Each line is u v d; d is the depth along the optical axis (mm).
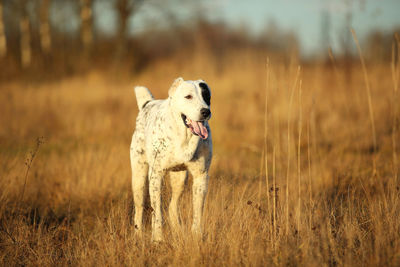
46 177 7941
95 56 34812
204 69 24141
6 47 36125
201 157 5570
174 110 5480
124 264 4762
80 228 6270
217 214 5461
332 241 4676
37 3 35531
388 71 13922
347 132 11195
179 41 34688
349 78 13820
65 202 7219
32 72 30031
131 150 6477
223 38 31359
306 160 9492
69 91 20172
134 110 16172
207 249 4777
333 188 7410
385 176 7637
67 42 37531
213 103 16469
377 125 11531
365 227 5402
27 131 13656
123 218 5730
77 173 8148
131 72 31672
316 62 17344
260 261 4422
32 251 5113
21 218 6047
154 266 4648
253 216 5547
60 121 15109
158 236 5371
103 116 15391
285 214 5469
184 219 5996
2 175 7363
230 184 6297
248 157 10578
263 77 20719
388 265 4207
